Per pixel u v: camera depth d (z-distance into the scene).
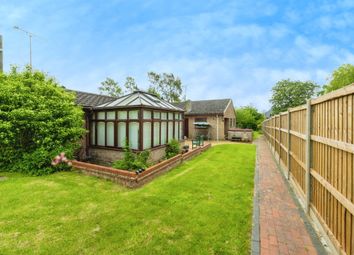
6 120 7.73
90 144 11.02
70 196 5.50
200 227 3.92
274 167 8.85
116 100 11.18
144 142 9.63
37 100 7.97
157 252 3.23
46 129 7.89
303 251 3.29
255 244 3.43
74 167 7.99
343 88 2.90
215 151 13.59
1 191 5.83
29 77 8.73
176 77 39.34
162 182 6.69
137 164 7.71
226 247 3.34
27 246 3.41
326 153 3.62
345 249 2.91
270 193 5.71
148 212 4.54
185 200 5.15
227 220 4.17
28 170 7.69
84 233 3.76
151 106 9.78
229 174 7.55
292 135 6.58
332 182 3.33
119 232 3.79
